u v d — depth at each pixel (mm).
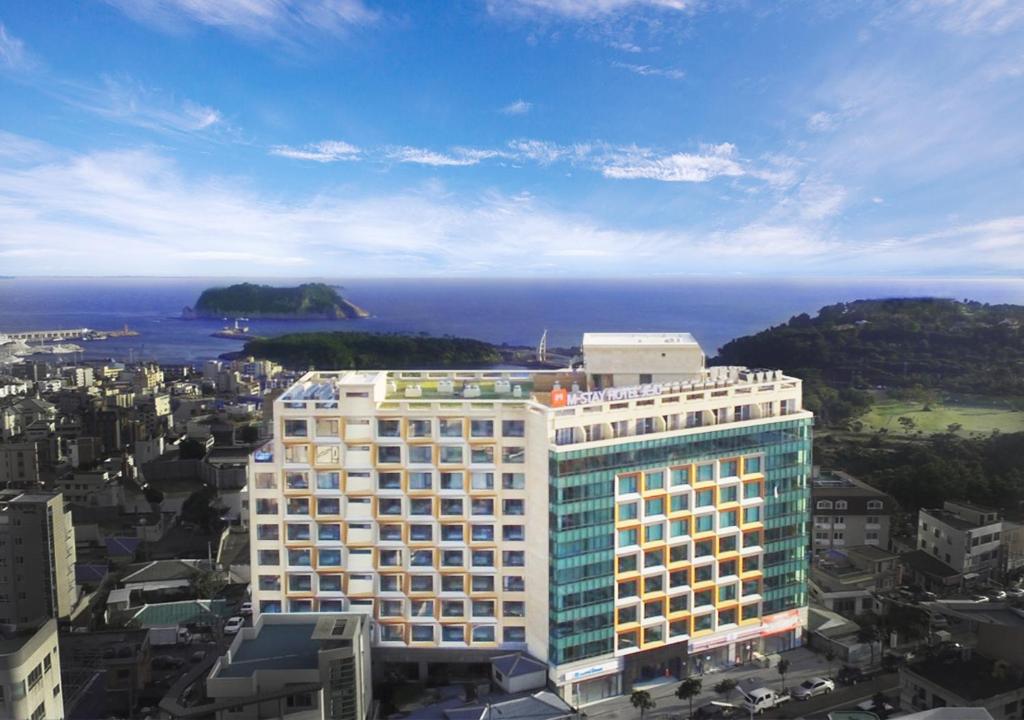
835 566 159125
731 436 124312
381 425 121125
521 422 119625
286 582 121562
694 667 124750
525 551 120562
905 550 174500
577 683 115938
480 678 122688
